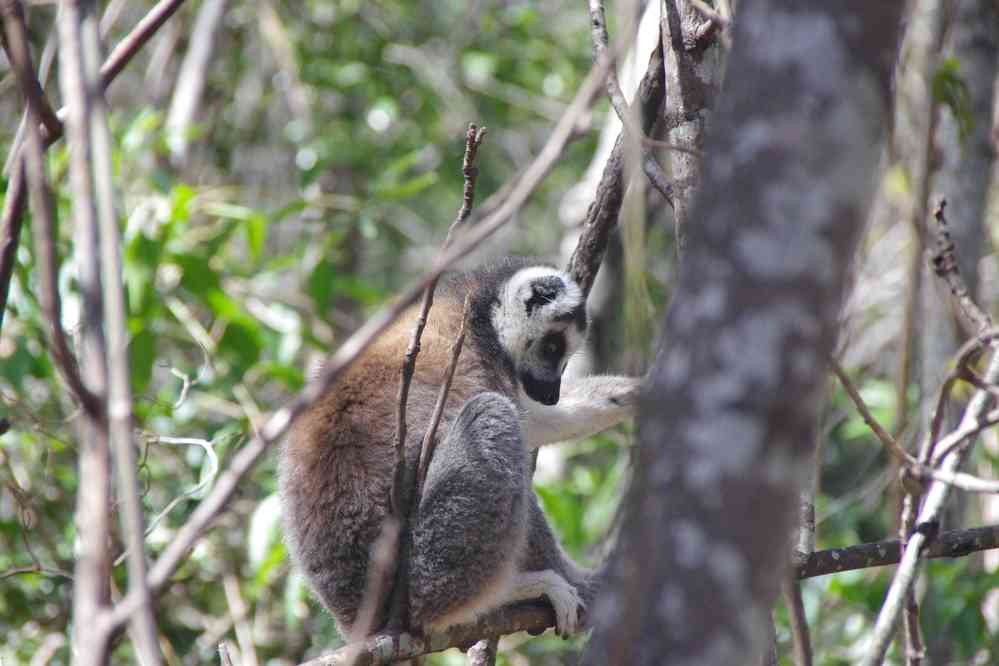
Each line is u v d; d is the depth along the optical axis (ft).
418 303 36.73
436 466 31.96
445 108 71.67
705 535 12.09
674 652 11.95
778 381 12.17
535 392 38.37
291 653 47.44
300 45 68.23
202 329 48.80
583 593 34.91
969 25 42.50
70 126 14.20
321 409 32.99
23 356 42.70
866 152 12.57
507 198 15.87
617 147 35.04
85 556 12.96
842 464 55.83
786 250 12.31
